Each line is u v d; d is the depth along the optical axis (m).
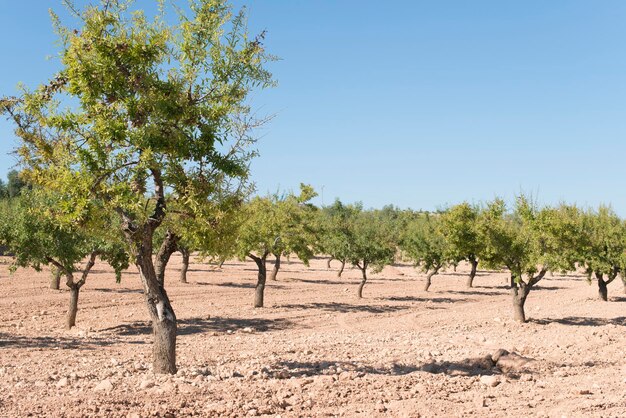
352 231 42.34
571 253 28.03
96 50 13.24
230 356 17.77
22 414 9.23
